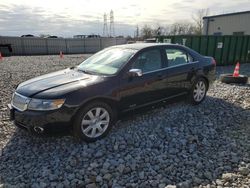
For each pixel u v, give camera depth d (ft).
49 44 112.27
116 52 15.44
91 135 12.50
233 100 20.29
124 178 9.68
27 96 11.80
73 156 11.21
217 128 14.64
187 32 169.07
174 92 16.61
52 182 9.41
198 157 11.18
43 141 12.71
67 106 11.43
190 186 9.18
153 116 16.26
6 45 99.96
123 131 13.92
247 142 12.73
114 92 12.98
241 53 47.19
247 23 74.13
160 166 10.51
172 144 12.46
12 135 13.50
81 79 13.07
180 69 16.65
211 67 19.21
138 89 14.12
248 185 9.20
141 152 11.58
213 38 42.01
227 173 9.93
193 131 14.01
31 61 62.75
